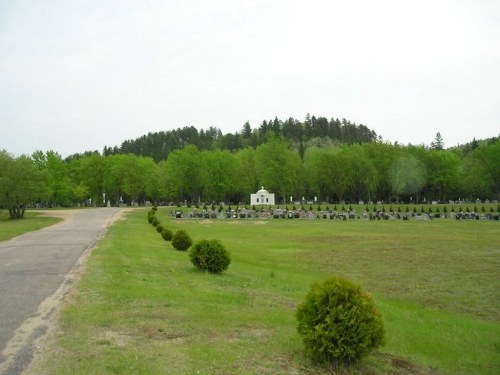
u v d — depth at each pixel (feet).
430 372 28.58
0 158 202.39
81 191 353.51
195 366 23.66
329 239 121.49
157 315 33.19
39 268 55.16
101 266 56.08
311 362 26.00
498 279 65.21
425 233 137.80
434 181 355.97
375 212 241.96
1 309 34.17
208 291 44.50
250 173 374.02
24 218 191.52
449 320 42.63
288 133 653.71
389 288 59.47
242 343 27.99
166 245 94.07
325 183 355.56
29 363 23.11
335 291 25.95
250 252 93.76
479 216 209.87
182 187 366.84
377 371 26.58
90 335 27.76
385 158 358.23
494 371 30.48
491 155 332.19
